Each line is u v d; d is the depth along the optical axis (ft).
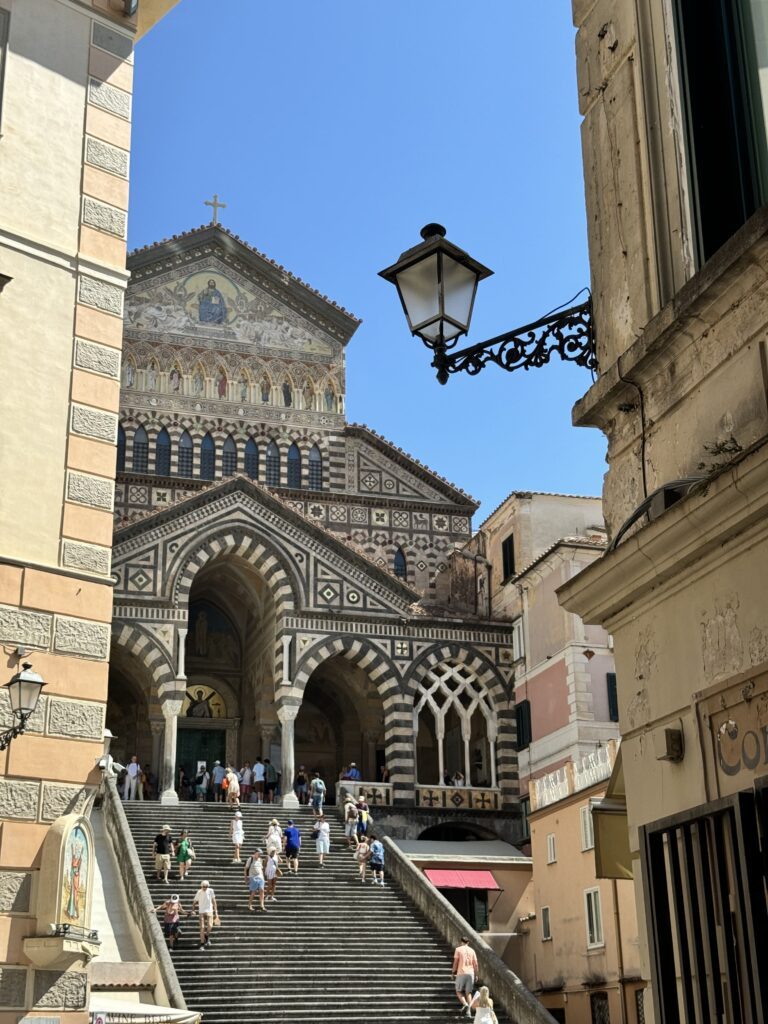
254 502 163.63
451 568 193.16
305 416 198.80
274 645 164.96
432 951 110.22
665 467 32.22
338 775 182.60
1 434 57.16
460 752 175.52
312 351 202.28
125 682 176.96
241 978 99.91
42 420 58.85
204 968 100.42
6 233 59.93
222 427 193.77
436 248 34.14
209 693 182.91
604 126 37.83
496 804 160.56
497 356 35.27
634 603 31.50
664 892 28.37
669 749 28.89
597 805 38.22
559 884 130.72
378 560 173.37
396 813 156.97
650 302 33.86
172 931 103.35
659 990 27.76
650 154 34.37
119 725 177.88
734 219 31.30
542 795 137.59
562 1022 127.54
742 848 24.80
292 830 126.21
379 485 199.82
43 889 52.42
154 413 191.11
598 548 155.84
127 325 193.26
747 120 31.14
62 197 62.85
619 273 35.73
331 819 144.36
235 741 181.27
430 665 165.07
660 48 34.55
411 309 34.60
